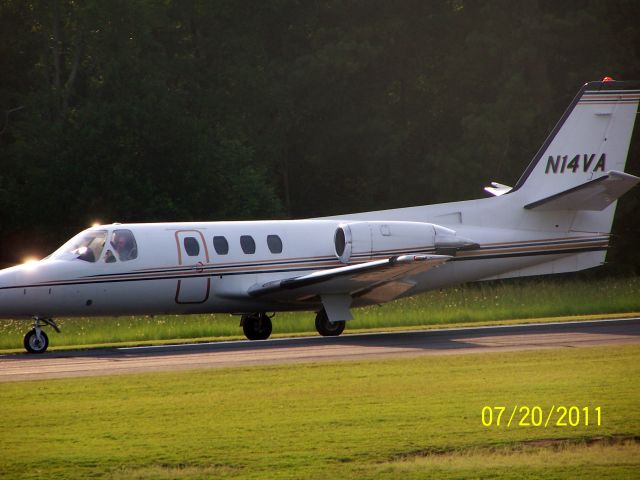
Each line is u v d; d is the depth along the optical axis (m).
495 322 106.12
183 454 42.19
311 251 96.12
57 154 182.50
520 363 65.19
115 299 88.19
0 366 71.31
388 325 108.88
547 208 102.19
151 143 183.00
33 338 85.00
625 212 195.50
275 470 39.69
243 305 93.81
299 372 63.03
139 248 89.06
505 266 101.69
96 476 39.31
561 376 59.34
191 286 90.75
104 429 46.75
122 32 199.62
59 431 46.47
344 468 39.84
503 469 39.38
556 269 103.56
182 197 185.88
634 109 104.50
